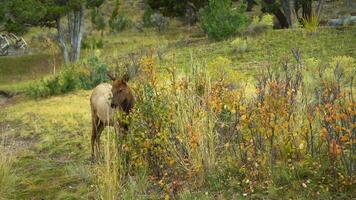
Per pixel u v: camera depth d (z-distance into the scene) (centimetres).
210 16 2717
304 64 1500
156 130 712
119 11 5078
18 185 768
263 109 648
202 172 661
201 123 684
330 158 605
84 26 4638
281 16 3419
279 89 679
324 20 3322
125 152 717
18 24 2980
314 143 695
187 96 745
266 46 2188
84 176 765
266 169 644
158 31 4231
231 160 686
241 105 694
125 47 3350
